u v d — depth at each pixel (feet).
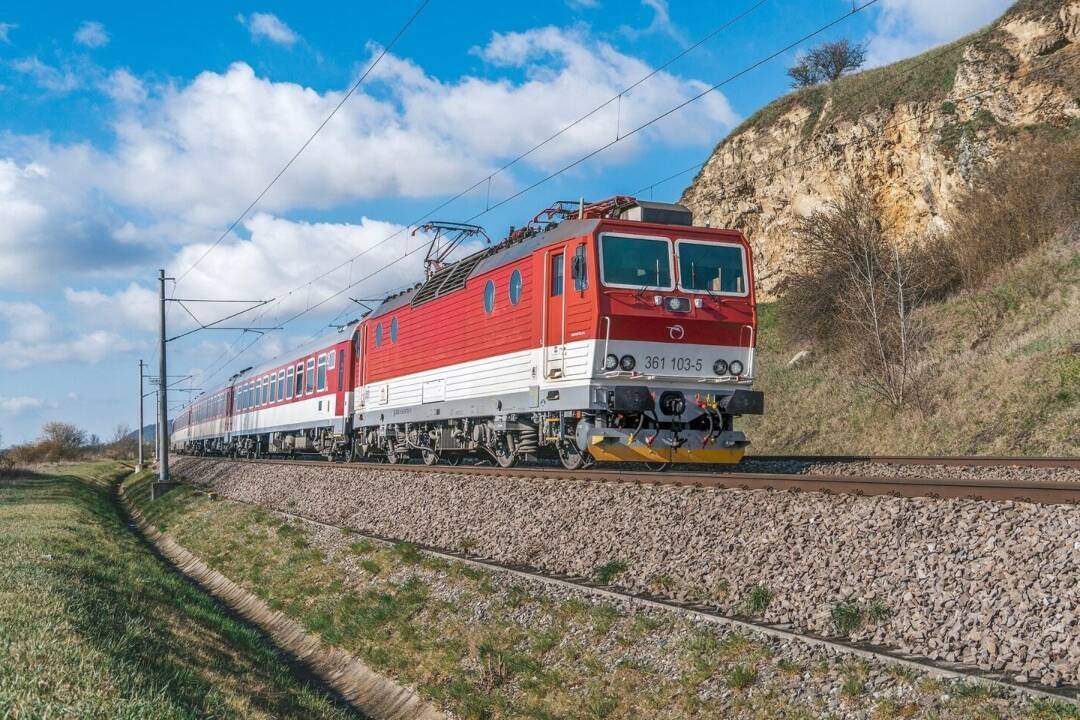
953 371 73.36
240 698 25.77
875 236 97.40
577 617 31.04
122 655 24.30
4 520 69.72
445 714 29.76
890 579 25.21
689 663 25.36
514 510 44.19
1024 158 90.17
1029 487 27.30
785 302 107.24
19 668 20.52
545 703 27.22
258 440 130.41
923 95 110.83
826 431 77.05
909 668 21.11
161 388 112.47
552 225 53.72
